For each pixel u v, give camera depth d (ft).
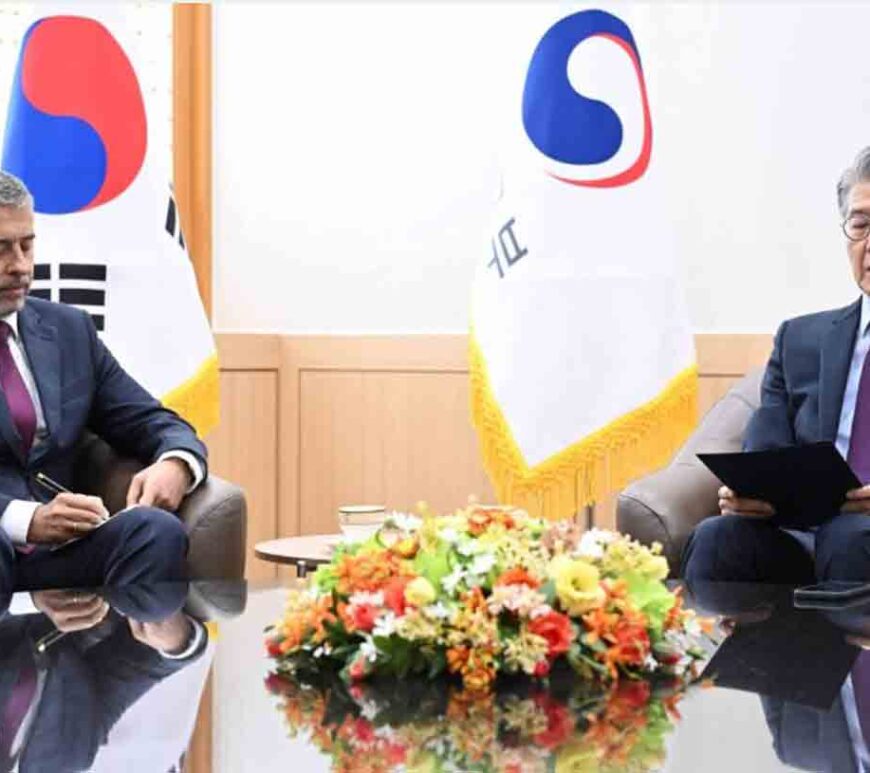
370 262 16.17
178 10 16.06
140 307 13.51
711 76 14.83
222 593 9.20
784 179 14.58
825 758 4.83
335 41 16.15
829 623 7.66
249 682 6.20
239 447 16.12
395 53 16.01
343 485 16.22
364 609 5.93
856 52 14.28
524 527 6.20
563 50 13.44
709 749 4.95
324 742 5.09
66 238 13.43
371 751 4.94
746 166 14.73
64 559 10.62
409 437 15.98
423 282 16.02
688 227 14.96
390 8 15.99
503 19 15.62
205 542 10.96
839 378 11.07
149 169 13.78
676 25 14.92
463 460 15.79
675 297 13.38
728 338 14.73
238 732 5.30
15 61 15.52
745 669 6.37
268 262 16.35
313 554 11.70
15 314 11.73
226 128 16.30
